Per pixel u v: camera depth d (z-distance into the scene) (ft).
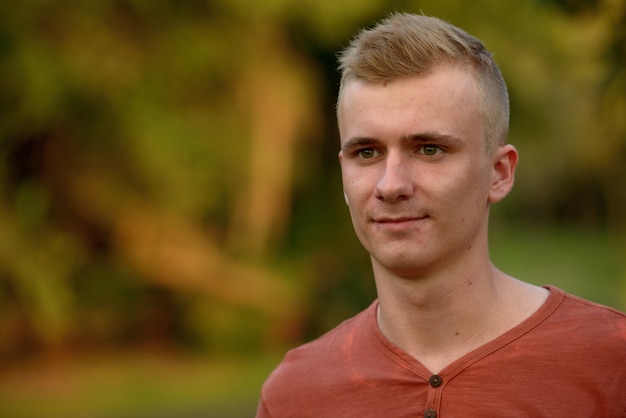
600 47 19.60
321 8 38.78
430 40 8.11
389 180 7.98
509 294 8.64
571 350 8.15
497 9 38.17
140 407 35.04
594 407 7.91
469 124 8.11
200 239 44.65
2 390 37.78
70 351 43.16
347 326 9.37
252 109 42.60
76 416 33.68
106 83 39.88
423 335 8.50
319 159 46.47
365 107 8.14
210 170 42.29
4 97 39.91
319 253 47.11
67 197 43.11
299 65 43.37
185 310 45.06
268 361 43.24
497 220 82.07
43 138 42.19
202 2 41.70
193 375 40.47
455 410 8.08
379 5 38.63
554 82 40.19
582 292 64.08
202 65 41.63
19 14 38.63
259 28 42.01
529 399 7.97
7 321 41.83
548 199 103.04
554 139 52.19
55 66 39.04
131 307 44.91
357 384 8.64
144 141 40.75
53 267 41.91
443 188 8.02
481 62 8.33
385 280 8.64
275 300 44.86
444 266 8.30
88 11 39.34
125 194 43.27
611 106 20.29
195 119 42.06
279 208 44.14
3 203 41.42
